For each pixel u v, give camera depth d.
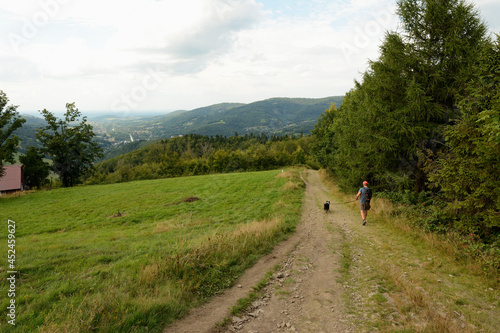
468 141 7.83
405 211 10.93
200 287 5.62
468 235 7.42
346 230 10.73
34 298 5.25
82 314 4.30
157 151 111.12
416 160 13.80
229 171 70.81
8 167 44.62
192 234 11.56
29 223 17.98
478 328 4.00
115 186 36.53
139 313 4.32
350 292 5.46
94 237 12.67
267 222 12.11
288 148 108.75
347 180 19.98
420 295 4.94
